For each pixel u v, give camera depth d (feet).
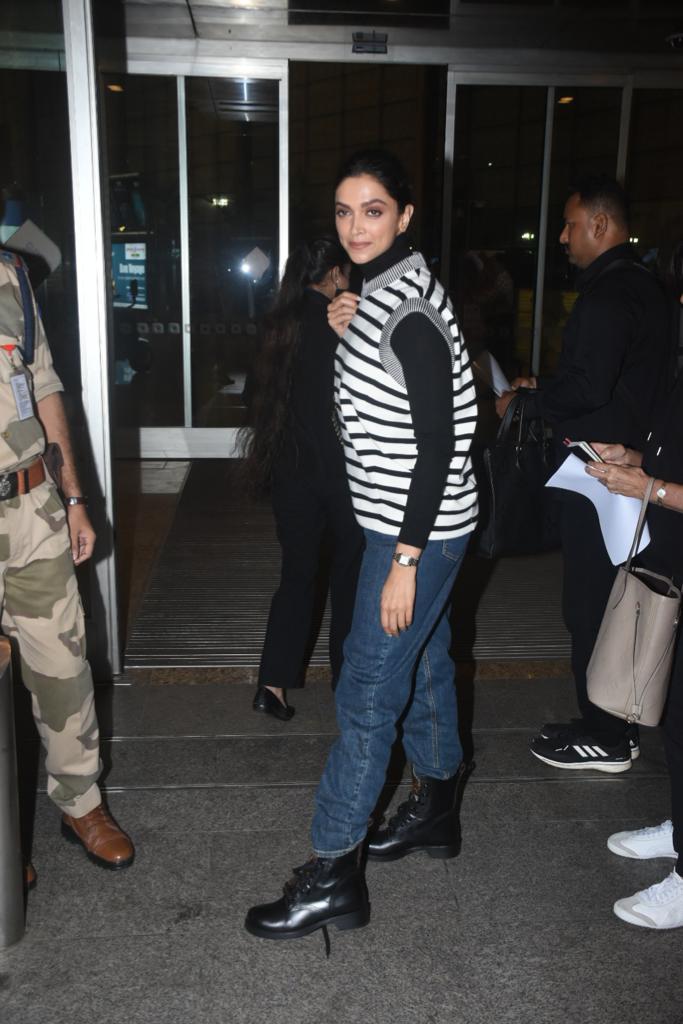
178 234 23.43
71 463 7.74
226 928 7.20
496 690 11.55
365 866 8.00
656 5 17.83
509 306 23.98
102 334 10.52
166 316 23.85
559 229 23.41
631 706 7.03
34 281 10.36
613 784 9.39
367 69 51.11
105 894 7.58
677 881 7.38
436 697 7.89
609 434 8.88
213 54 21.53
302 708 10.94
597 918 7.40
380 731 7.06
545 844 8.36
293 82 53.62
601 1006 6.49
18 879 6.92
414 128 49.70
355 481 6.93
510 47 21.68
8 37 9.82
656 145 22.82
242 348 24.22
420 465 6.32
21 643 7.56
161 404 24.25
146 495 20.57
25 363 7.28
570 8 18.01
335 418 9.07
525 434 8.99
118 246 23.54
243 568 16.01
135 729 10.35
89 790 8.00
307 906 7.06
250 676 11.76
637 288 8.70
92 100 9.97
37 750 9.86
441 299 6.51
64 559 7.46
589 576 9.12
